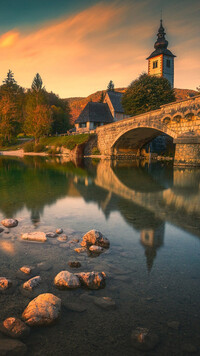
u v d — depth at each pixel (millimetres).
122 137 42344
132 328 2574
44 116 69500
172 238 5324
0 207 8086
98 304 2959
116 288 3326
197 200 9484
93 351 2281
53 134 87625
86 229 5918
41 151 67062
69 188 12172
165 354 2248
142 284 3436
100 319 2709
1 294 3164
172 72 72812
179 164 26734
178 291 3275
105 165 29656
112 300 3047
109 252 4547
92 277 3410
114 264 4047
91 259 4230
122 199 9609
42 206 8289
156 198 9852
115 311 2840
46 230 5805
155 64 72875
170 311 2855
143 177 17281
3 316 2744
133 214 7359
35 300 2852
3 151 73875
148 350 2289
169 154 48781
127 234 5574
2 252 4488
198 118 22938
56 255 4379
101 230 5844
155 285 3416
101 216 7105
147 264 4062
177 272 3805
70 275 3428
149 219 6824
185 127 24750
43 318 2637
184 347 2328
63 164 30594
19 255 4363
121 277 3613
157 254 4477
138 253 4516
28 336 2465
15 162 33500
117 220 6699
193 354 2244
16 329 2508
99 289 3303
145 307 2924
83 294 3176
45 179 15789
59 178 16359
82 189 11914
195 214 7391
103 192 11141
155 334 2494
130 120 36500
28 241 5039
